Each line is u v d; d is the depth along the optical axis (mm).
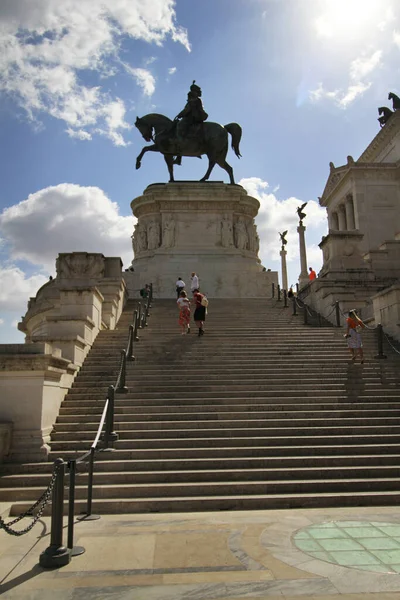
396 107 56531
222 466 9742
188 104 33219
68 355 14039
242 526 7332
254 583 5312
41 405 10617
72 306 16672
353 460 9852
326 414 11992
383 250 27141
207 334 18203
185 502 8422
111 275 23094
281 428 11195
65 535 7070
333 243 26578
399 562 5801
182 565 5867
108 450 10109
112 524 7562
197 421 11398
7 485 9273
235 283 29859
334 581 5309
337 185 54781
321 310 22906
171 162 33469
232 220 31375
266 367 14867
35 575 5656
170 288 29547
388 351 16578
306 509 8305
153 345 16703
